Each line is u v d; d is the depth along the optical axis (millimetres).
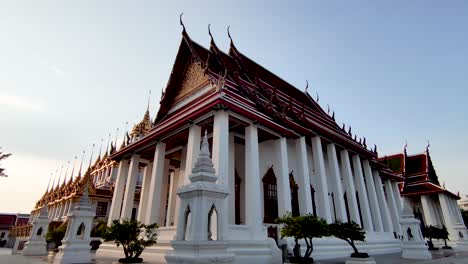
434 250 21906
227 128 11938
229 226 10688
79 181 34000
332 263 11594
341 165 20859
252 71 20469
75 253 12125
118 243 10477
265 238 11547
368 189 22297
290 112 18203
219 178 10883
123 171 18438
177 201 16297
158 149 15180
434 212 33938
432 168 36938
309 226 9727
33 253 18406
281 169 14031
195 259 5516
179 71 17922
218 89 13195
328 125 23516
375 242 19031
